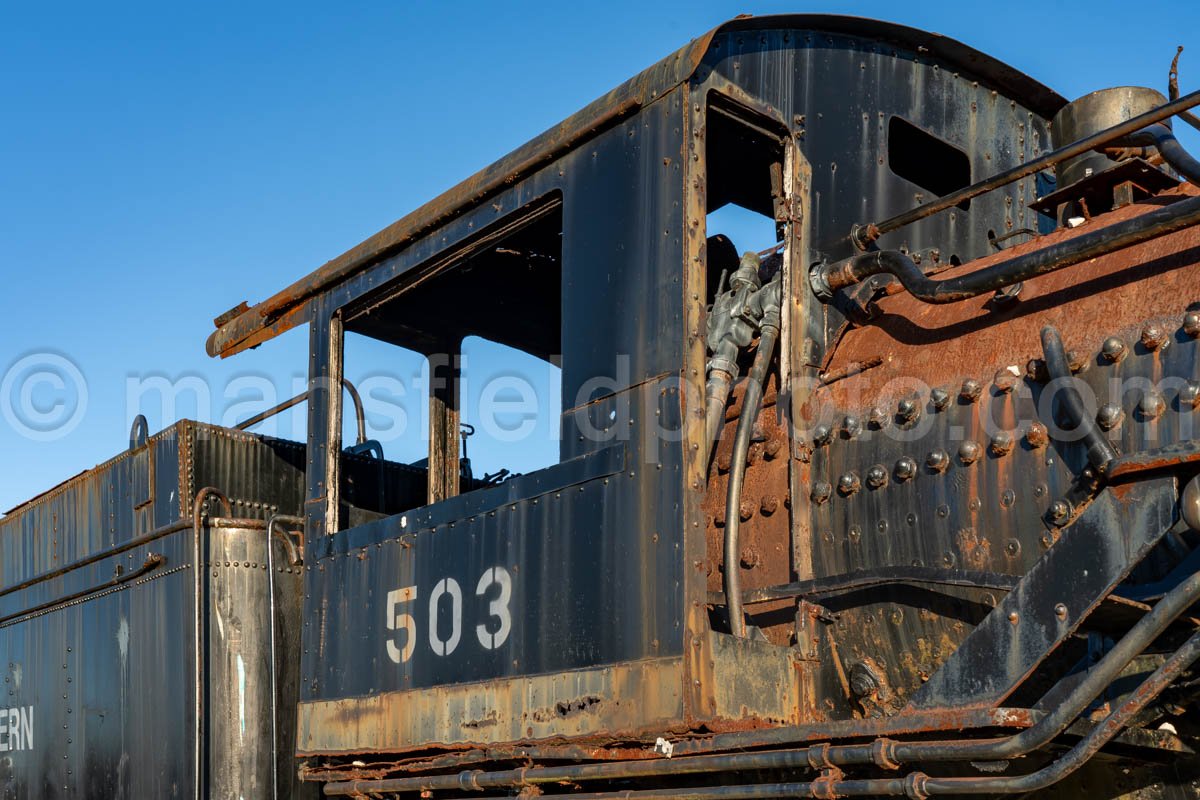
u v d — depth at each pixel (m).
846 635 4.15
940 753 3.34
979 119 5.55
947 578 3.62
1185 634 3.28
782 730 3.72
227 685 6.24
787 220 4.55
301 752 5.53
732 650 3.98
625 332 4.34
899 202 5.13
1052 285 3.89
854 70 5.09
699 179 4.22
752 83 4.67
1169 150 3.80
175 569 6.49
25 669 7.95
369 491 7.11
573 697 4.22
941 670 3.50
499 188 5.03
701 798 3.90
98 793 6.85
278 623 6.44
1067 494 3.54
